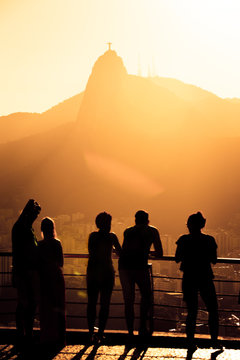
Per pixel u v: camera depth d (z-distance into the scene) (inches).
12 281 229.9
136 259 233.8
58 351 220.8
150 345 232.2
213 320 224.4
